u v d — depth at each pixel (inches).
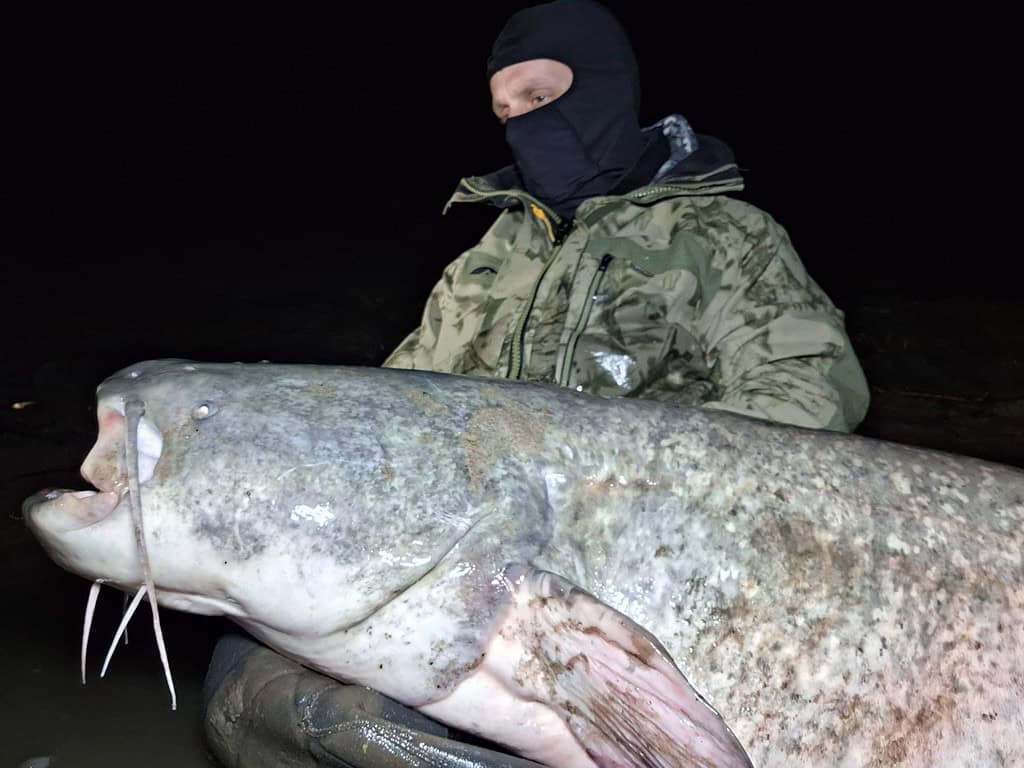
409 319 135.7
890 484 38.7
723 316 47.0
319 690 35.7
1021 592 38.0
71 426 91.4
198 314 136.3
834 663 36.4
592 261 48.4
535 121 52.8
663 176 51.5
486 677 34.9
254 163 260.1
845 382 45.3
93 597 35.8
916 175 251.9
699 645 36.2
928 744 36.5
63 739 48.2
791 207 220.4
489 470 35.8
